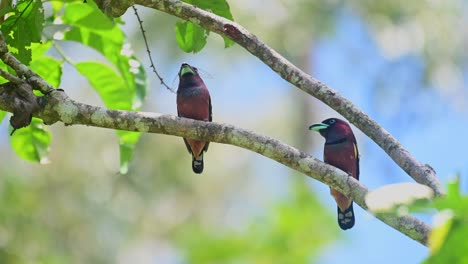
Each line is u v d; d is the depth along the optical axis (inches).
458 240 158.1
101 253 621.0
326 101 277.4
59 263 597.9
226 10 320.8
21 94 279.0
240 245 540.7
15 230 580.4
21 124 278.8
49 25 332.5
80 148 636.7
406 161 259.4
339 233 536.7
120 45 345.1
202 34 330.0
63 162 627.5
